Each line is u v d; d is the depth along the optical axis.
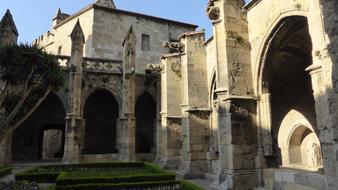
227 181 10.74
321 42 7.02
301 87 17.41
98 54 29.20
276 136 19.48
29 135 25.33
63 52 31.89
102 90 25.09
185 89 17.67
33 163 21.94
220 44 11.98
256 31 11.73
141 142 28.31
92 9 29.86
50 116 26.08
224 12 11.98
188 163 16.47
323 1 4.16
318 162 17.20
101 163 19.80
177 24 34.22
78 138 21.12
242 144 11.08
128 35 23.69
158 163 22.36
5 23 21.05
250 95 11.63
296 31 11.47
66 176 13.73
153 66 25.83
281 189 9.88
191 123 16.97
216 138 16.75
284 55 15.31
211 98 17.38
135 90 24.88
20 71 13.16
